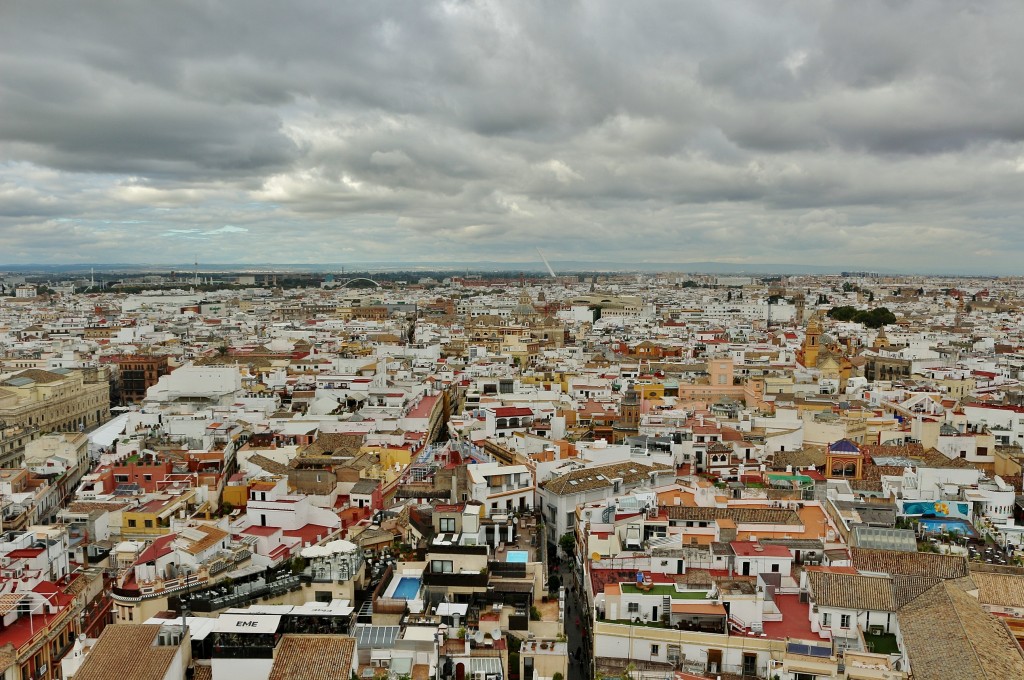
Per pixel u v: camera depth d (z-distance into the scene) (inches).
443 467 6210.6
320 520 5054.1
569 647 4367.6
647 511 5024.6
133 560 4498.0
